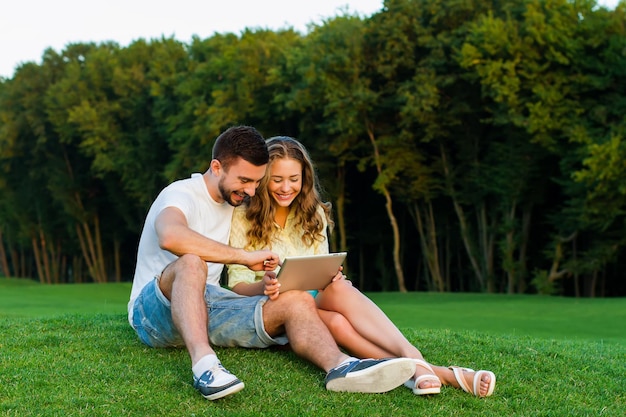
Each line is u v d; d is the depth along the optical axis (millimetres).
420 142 27734
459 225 30500
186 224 4309
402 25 24906
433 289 30500
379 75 25969
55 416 3561
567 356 5398
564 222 24766
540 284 24875
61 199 41719
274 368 4398
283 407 3809
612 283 29203
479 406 4031
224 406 3787
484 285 27969
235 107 29047
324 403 3881
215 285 4781
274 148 4762
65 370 4270
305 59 26609
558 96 22609
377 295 23656
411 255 35062
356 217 33812
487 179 26188
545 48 23047
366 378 3963
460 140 26750
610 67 22469
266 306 4383
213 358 3801
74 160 42000
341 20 27484
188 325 3900
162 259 4578
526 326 13055
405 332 6168
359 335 4383
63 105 37938
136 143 37281
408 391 4133
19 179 44281
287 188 4785
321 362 4145
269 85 28797
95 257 43312
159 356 4570
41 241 47062
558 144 23609
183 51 37250
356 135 26750
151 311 4359
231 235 4855
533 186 26000
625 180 21031
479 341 5805
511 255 26328
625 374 5016
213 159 4559
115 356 4594
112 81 37656
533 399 4285
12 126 40594
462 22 25266
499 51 23156
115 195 40156
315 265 4273
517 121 22656
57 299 20594
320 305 4586
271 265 4297
